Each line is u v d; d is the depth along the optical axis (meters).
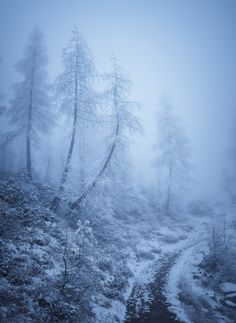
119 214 26.61
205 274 15.44
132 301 11.70
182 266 16.22
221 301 12.66
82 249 12.77
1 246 9.75
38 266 9.98
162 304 11.15
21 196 15.41
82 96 19.38
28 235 11.95
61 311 7.96
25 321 6.87
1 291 7.49
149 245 21.55
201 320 9.82
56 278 9.81
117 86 19.38
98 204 22.66
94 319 8.86
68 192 20.25
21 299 7.68
